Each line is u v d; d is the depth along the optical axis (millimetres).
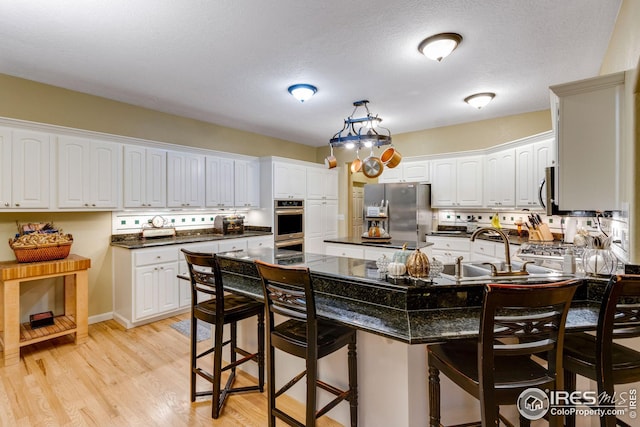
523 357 1405
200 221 4609
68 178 3105
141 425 1902
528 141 3746
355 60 2707
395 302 1600
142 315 3406
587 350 1421
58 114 3242
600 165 2008
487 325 1115
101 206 3326
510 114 4301
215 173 4438
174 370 2535
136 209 3611
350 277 1793
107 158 3379
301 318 1541
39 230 2992
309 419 1507
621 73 1907
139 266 3398
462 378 1255
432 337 1240
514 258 3564
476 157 4512
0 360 2654
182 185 4047
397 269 1694
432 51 2418
